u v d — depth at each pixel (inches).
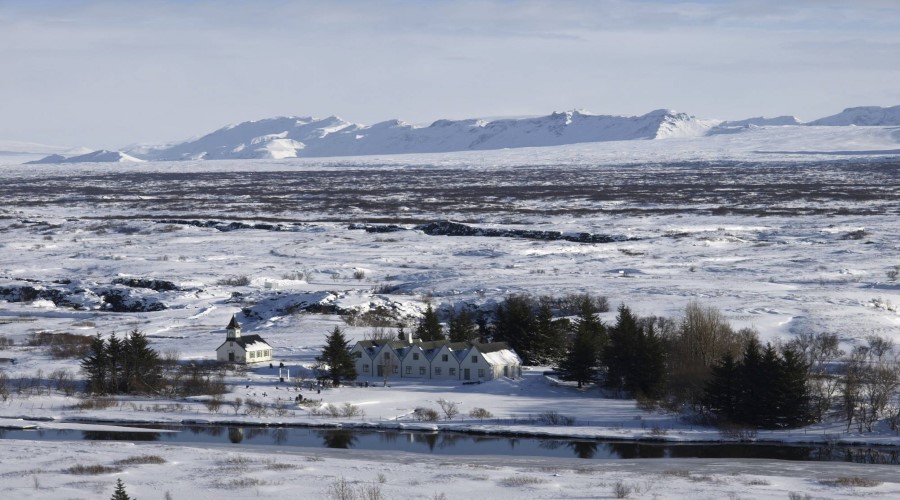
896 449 7268.7
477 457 6958.7
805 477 6289.4
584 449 7327.8
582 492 5802.2
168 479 6048.2
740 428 7736.2
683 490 5856.3
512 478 6117.1
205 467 6382.9
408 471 6323.8
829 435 7583.7
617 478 6166.3
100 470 6230.3
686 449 7332.7
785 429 7854.3
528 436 7746.1
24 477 6077.8
